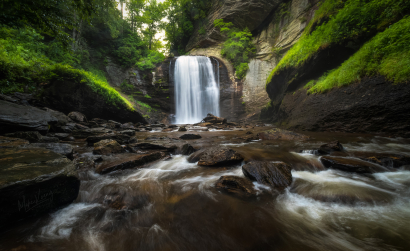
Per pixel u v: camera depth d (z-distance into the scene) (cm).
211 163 429
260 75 2456
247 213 241
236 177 330
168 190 308
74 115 1157
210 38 2988
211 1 3102
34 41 1399
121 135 731
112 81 2105
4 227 192
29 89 1098
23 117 616
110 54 2205
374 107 747
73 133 837
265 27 2722
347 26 1013
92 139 657
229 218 231
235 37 2672
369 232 199
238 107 2477
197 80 2500
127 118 1600
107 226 215
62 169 249
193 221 225
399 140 627
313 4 1994
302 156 494
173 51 3650
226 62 2709
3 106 607
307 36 1491
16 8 738
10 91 1003
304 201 269
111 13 2011
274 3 2512
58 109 1237
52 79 1192
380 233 196
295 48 1546
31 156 292
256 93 2427
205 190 307
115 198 278
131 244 188
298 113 1222
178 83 2420
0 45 1081
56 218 225
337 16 1094
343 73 955
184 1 3086
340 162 389
